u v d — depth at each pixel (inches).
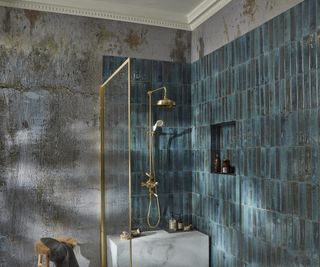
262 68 94.0
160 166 129.0
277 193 87.7
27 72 114.7
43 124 116.3
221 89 114.7
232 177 108.3
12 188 112.2
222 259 113.3
